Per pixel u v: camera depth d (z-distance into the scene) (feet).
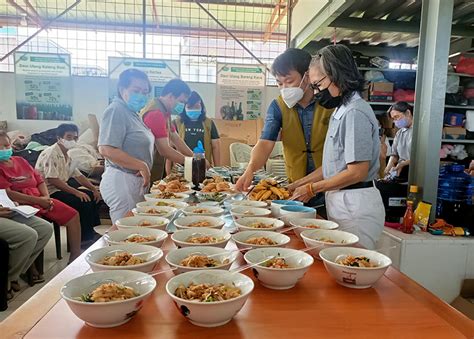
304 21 15.94
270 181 6.59
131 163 7.25
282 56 6.61
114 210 7.62
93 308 2.30
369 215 5.31
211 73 21.03
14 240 8.78
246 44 21.75
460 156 14.32
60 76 18.88
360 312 2.71
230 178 9.30
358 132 4.90
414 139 9.30
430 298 3.02
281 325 2.50
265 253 3.45
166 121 10.34
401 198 9.61
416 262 8.39
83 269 3.38
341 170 5.32
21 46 19.72
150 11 20.52
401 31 14.37
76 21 20.27
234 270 3.17
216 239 3.95
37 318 2.53
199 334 2.37
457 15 13.41
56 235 11.81
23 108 18.83
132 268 3.03
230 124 19.38
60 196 12.52
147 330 2.41
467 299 8.39
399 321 2.59
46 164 12.46
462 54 14.42
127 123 7.38
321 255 3.40
